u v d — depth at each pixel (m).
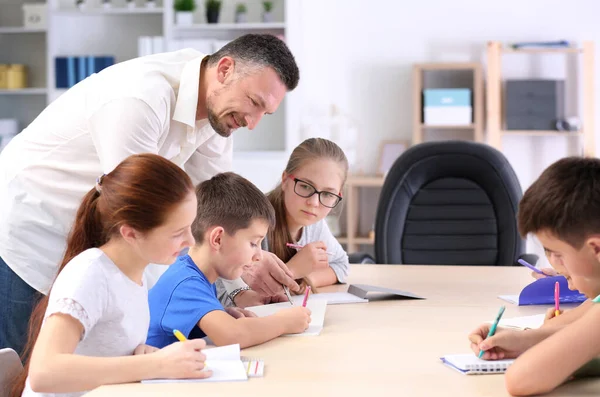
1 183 2.07
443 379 1.27
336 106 5.26
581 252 1.22
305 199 2.24
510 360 1.35
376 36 5.22
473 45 5.18
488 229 3.27
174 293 1.63
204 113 2.06
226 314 1.57
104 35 5.31
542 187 1.25
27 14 5.17
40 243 2.04
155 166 1.40
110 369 1.26
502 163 3.24
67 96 2.09
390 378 1.28
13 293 2.04
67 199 2.05
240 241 1.70
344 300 2.01
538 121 4.97
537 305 1.95
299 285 2.18
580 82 5.13
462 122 5.03
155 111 1.90
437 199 3.28
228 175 1.75
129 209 1.39
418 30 5.20
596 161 1.24
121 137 1.85
